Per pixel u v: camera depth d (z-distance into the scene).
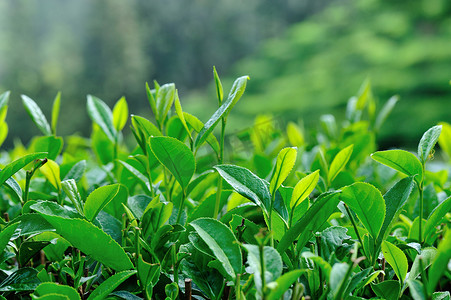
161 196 0.94
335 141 1.81
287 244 0.71
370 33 17.69
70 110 32.34
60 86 32.84
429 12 17.62
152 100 0.93
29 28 37.78
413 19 17.88
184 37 37.56
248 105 17.69
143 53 36.03
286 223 0.76
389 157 0.81
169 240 0.85
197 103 20.55
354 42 17.45
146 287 0.73
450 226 0.97
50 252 0.83
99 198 0.76
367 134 1.43
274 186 0.74
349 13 19.75
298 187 0.75
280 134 1.89
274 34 35.38
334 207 0.76
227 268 0.66
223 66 37.12
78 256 0.83
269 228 0.74
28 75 33.59
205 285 0.76
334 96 16.25
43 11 43.88
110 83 34.16
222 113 0.77
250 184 0.74
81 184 1.15
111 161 1.45
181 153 0.78
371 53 16.52
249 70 20.61
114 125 1.30
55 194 1.15
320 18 21.05
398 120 14.43
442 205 0.81
